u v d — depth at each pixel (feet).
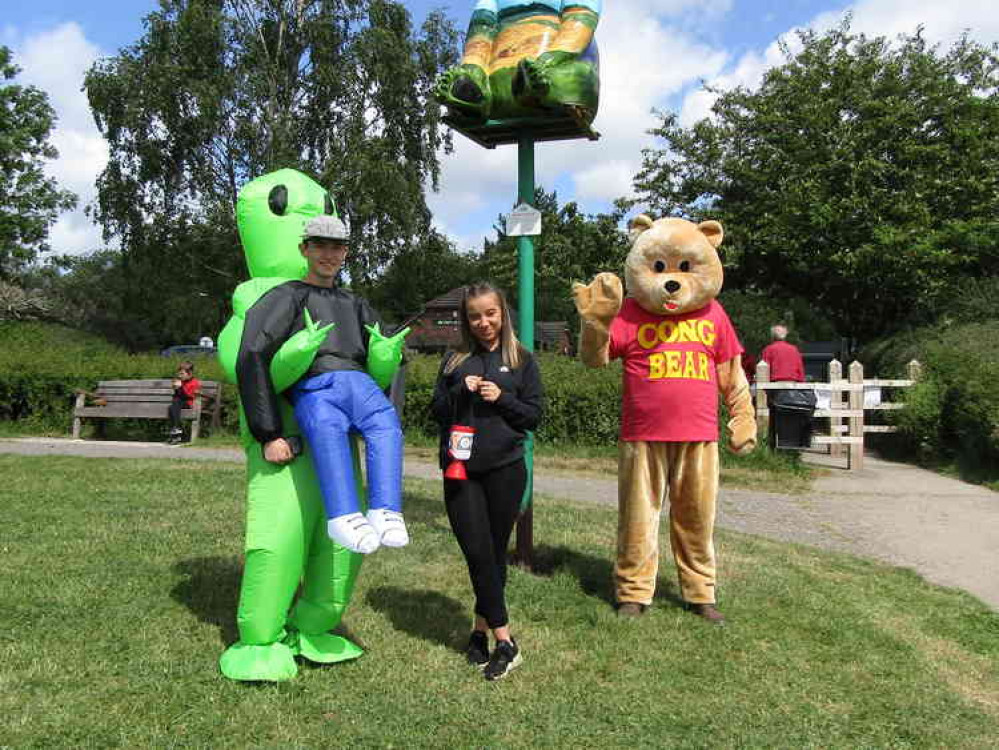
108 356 48.19
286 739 10.50
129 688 11.68
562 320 135.33
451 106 18.95
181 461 32.50
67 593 15.42
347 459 11.82
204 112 76.74
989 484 32.65
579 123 19.01
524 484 13.21
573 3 19.19
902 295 66.74
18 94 109.19
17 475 28.09
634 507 16.06
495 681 12.53
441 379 13.35
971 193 64.18
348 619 14.92
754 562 19.83
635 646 14.23
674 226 15.94
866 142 66.28
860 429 36.94
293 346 11.60
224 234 84.94
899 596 17.89
